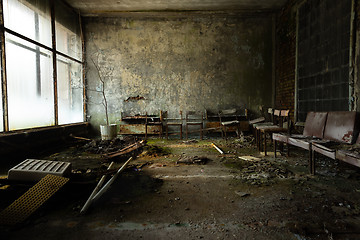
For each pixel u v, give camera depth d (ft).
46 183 7.05
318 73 15.37
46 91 17.15
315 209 6.24
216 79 22.85
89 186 8.11
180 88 22.86
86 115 22.99
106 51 22.75
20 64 14.57
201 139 20.34
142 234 5.13
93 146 16.15
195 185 8.33
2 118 12.69
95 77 22.85
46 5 17.10
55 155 13.84
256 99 22.93
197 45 22.71
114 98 22.91
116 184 8.46
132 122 22.93
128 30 22.67
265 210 6.25
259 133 14.38
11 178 7.62
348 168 10.09
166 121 22.36
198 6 21.04
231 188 7.97
